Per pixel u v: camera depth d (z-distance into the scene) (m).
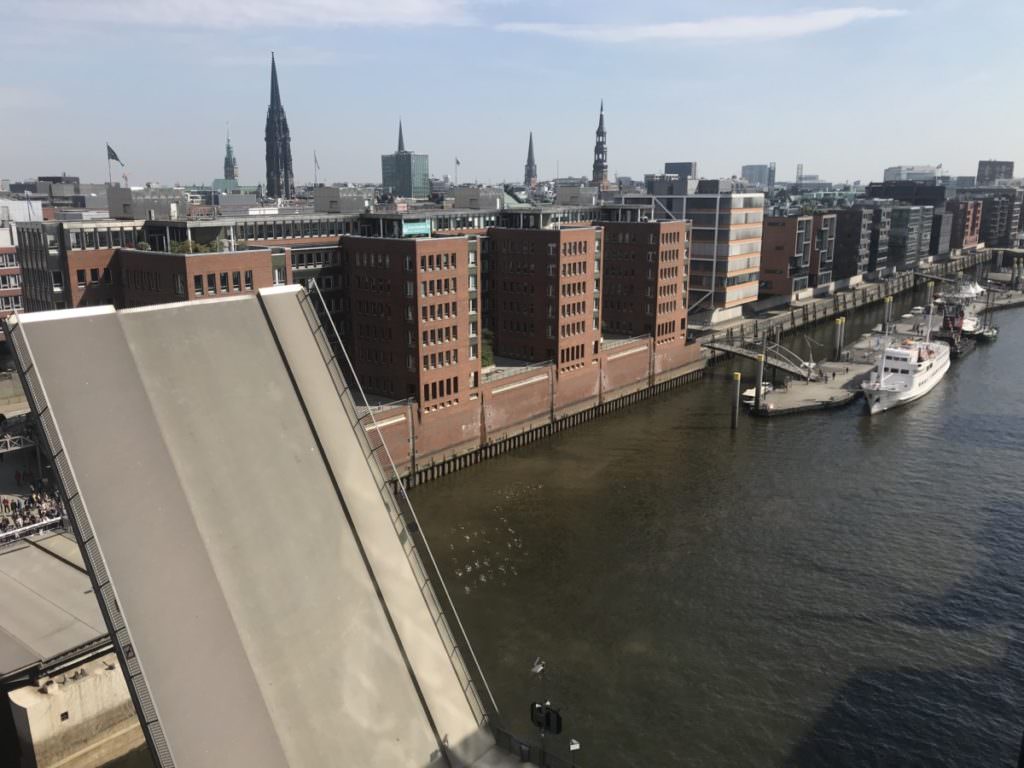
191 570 37.38
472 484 110.38
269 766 36.31
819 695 63.88
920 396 153.12
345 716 40.00
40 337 36.59
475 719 46.19
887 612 75.56
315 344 47.44
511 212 159.00
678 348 168.62
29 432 98.25
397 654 43.69
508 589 79.88
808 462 117.19
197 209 145.75
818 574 82.88
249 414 42.84
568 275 135.88
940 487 106.44
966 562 85.25
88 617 59.44
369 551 45.12
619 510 99.81
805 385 160.25
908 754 57.56
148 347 40.22
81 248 110.44
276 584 40.31
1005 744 58.50
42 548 70.25
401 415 108.00
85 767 55.19
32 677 54.19
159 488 37.78
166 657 35.22
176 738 34.34
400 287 110.94
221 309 43.69
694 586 80.44
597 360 145.50
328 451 45.47
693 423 140.25
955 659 68.38
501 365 136.50
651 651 69.50
